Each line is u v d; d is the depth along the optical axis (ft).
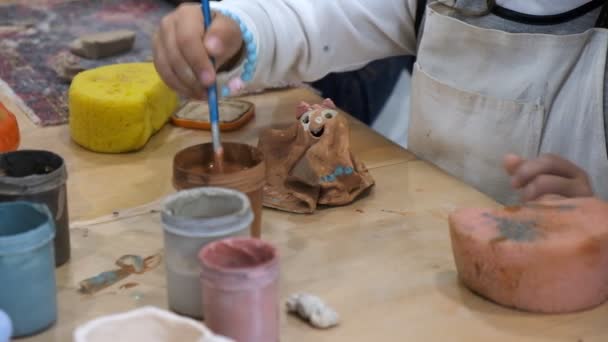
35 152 2.59
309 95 4.26
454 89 3.75
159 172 3.36
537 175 2.86
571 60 3.44
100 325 1.86
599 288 2.38
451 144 3.84
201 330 1.87
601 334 2.28
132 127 3.46
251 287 2.04
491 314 2.37
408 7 4.02
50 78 4.36
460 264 2.48
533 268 2.30
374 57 4.16
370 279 2.55
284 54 3.68
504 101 3.59
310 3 3.78
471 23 3.68
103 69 3.82
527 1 3.59
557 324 2.33
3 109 3.29
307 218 2.96
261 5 3.61
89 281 2.51
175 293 2.32
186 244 2.23
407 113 5.56
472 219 2.50
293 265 2.63
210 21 3.16
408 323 2.32
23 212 2.29
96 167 3.40
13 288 2.16
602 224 2.41
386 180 3.30
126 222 2.91
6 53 4.69
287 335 2.25
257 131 3.79
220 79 3.40
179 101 3.99
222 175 2.45
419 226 2.91
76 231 2.83
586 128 3.45
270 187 3.09
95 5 5.70
